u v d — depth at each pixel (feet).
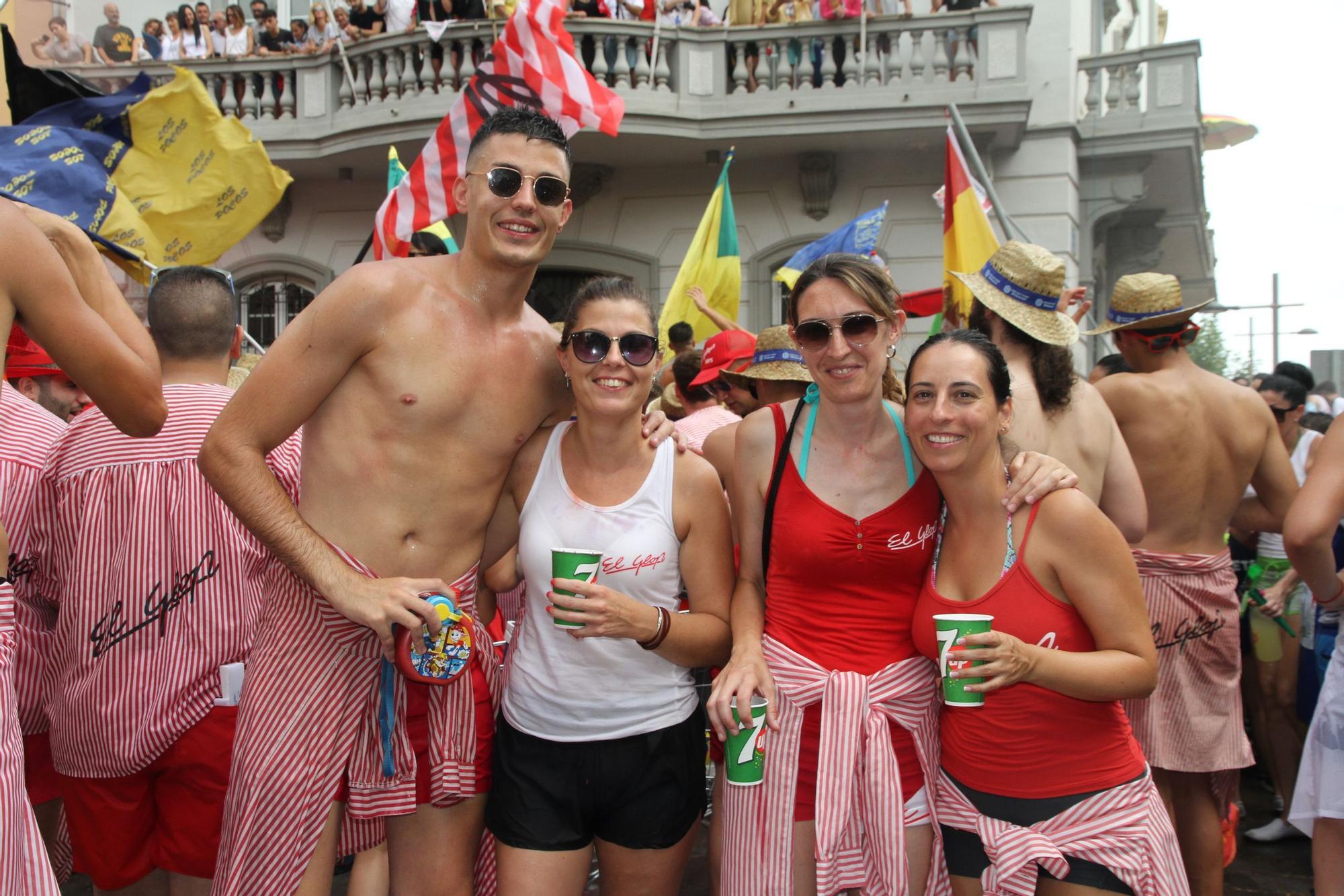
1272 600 13.23
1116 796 7.20
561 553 7.40
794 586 7.98
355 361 7.43
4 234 5.99
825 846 7.46
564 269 40.16
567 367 7.87
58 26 40.88
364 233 41.29
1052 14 36.83
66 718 8.71
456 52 36.96
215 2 43.68
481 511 7.88
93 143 14.61
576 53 35.73
